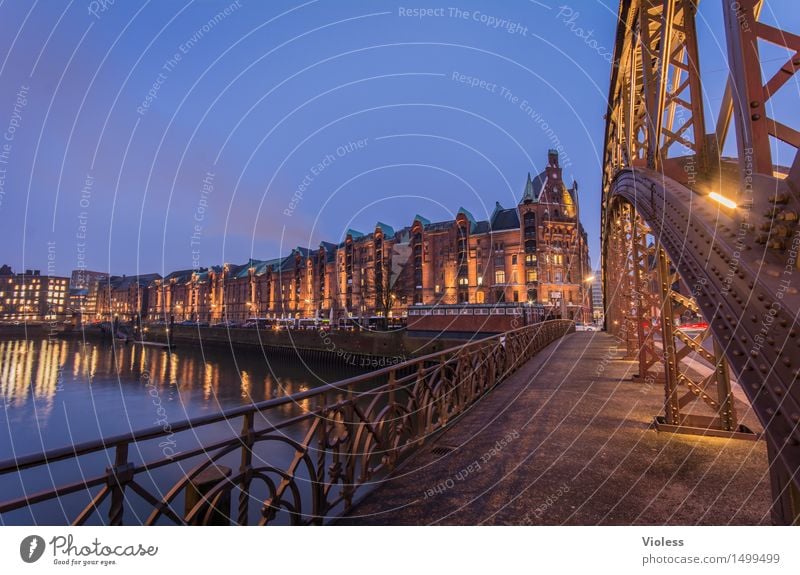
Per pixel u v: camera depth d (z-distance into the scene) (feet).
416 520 10.25
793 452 5.34
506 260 176.24
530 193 173.99
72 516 41.52
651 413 19.67
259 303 279.90
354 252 235.61
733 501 10.76
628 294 33.88
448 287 191.72
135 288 343.67
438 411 19.48
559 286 164.35
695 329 65.16
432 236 203.21
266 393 112.16
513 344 36.14
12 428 79.66
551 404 21.89
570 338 77.97
